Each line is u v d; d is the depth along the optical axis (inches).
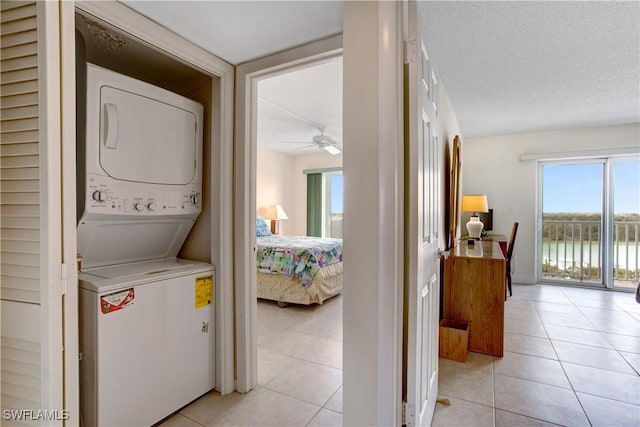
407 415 50.2
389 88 45.8
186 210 74.1
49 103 34.0
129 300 59.2
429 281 62.6
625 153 166.9
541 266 195.6
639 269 172.2
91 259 65.8
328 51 65.1
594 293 169.2
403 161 49.4
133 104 62.8
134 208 63.1
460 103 136.6
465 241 147.1
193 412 69.3
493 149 196.9
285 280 143.8
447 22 78.0
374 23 46.3
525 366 90.4
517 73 107.2
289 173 257.1
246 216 77.4
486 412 69.9
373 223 46.6
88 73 55.9
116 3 53.8
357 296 47.8
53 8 34.3
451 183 128.3
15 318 35.5
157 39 60.3
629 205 174.1
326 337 110.5
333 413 69.3
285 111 144.3
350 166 47.8
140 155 64.1
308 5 54.6
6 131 35.3
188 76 82.7
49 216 34.0
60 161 34.9
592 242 183.5
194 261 79.7
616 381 81.8
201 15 57.4
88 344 55.5
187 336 70.1
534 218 188.7
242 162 76.7
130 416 59.1
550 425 65.4
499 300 97.7
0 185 35.5
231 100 76.6
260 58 73.4
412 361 50.0
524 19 76.7
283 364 91.3
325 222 256.5
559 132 181.3
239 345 77.6
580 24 78.7
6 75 35.2
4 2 35.2
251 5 54.7
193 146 75.8
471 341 100.7
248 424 65.7
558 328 119.0
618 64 100.2
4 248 35.7
